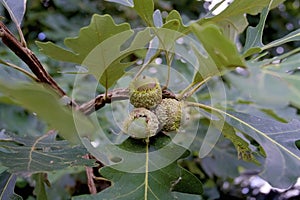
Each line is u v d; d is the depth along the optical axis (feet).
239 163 1.85
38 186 1.17
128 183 0.86
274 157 0.90
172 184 0.87
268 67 0.75
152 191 0.85
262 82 0.62
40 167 0.81
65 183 1.90
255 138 0.96
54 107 0.51
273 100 0.60
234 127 0.99
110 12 2.58
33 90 0.50
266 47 0.99
